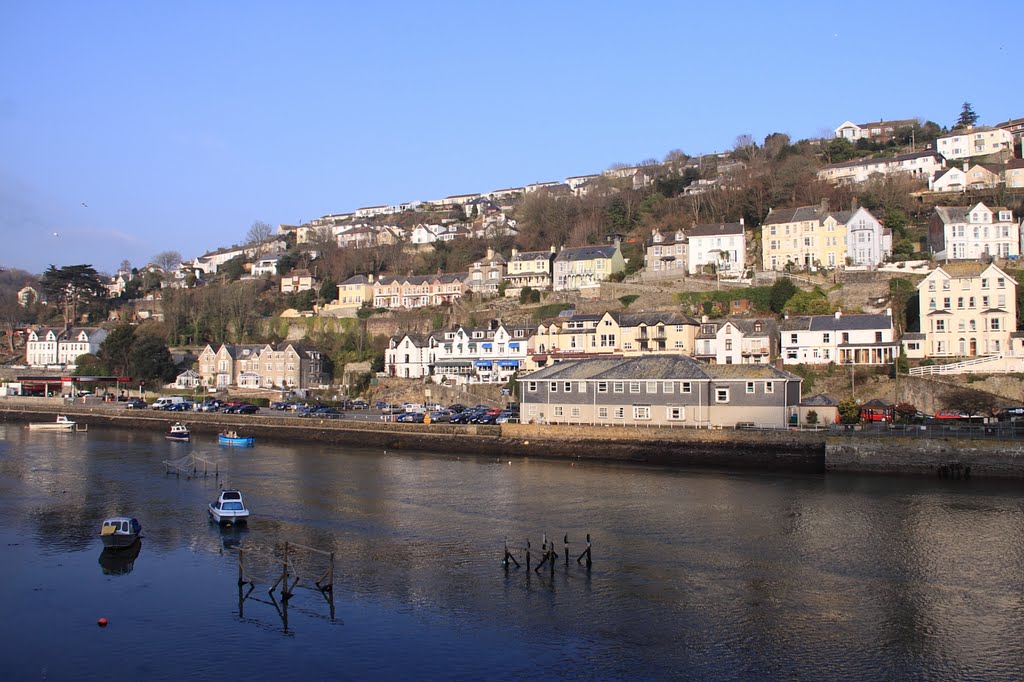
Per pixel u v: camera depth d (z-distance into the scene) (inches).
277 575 1809.8
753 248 5782.5
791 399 3260.3
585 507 2399.1
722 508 2356.1
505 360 5211.6
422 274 7805.1
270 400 5497.1
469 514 2336.4
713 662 1338.6
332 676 1304.1
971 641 1409.9
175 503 2564.0
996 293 3922.2
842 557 1867.6
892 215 5511.8
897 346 4025.6
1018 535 2021.4
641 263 6264.8
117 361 6294.3
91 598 1670.8
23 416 5216.5
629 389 3447.3
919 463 2768.2
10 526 2279.8
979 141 6988.2
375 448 3821.4
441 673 1309.1
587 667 1323.8
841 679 1279.5
